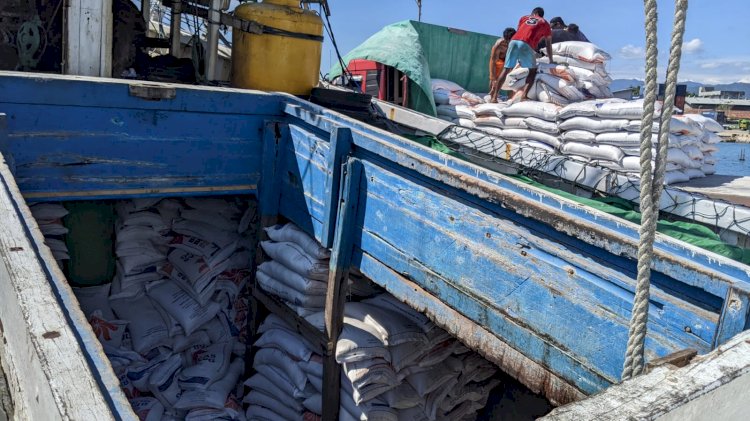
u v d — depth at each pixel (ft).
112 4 16.37
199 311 15.20
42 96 11.95
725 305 6.01
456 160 10.62
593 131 17.83
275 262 13.94
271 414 14.16
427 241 9.94
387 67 27.99
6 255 5.40
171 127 13.52
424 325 11.53
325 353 12.00
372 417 11.22
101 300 15.70
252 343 15.40
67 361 3.82
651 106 4.83
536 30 20.89
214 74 17.21
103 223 15.55
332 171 11.73
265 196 14.46
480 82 31.99
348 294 12.62
